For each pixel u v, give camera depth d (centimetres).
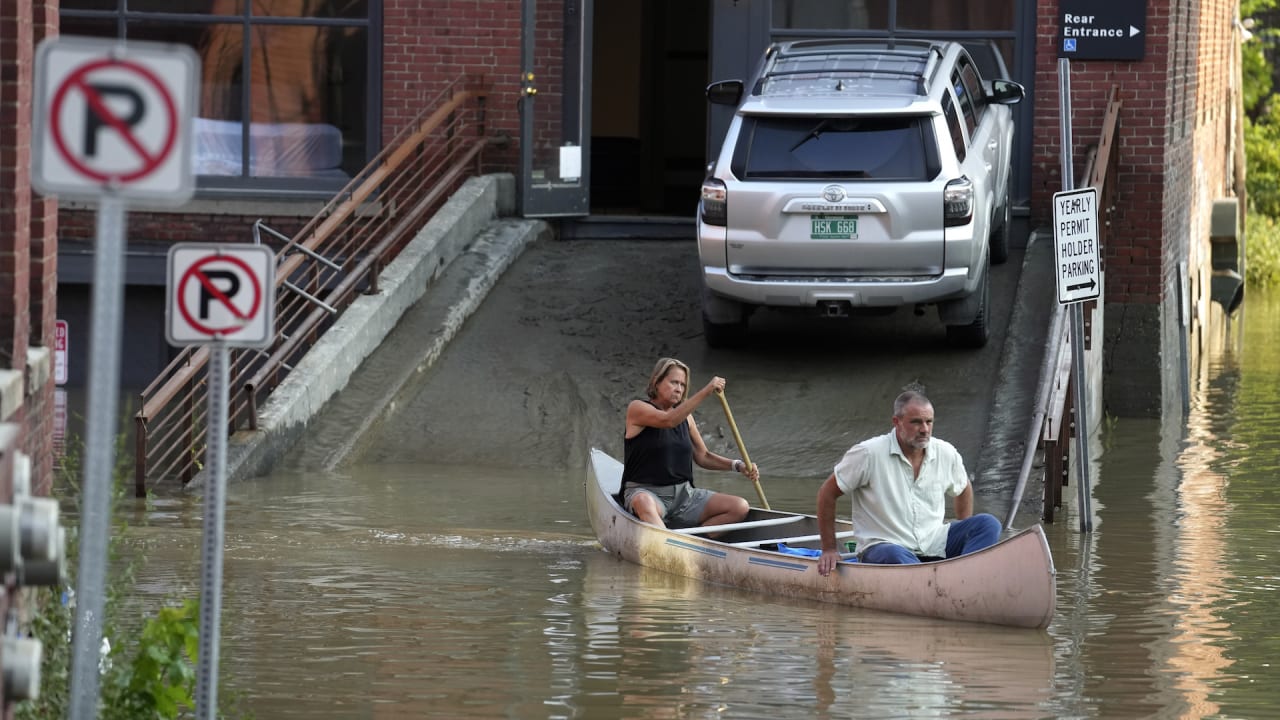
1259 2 9038
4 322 1583
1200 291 4975
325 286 3484
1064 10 3862
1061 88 2619
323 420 3212
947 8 4012
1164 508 2772
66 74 1030
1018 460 2975
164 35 4044
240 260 1237
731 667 1803
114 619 1636
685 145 5194
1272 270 7662
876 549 2131
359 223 3997
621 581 2256
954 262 3120
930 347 3450
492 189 4025
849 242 3116
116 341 1048
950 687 1725
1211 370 4884
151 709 1447
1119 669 1805
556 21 4078
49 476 1752
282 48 4059
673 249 4066
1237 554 2416
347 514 2664
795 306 3181
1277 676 1777
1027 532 1989
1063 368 3000
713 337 3438
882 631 1984
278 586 2164
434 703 1650
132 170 1037
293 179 4062
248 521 2589
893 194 3095
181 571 2220
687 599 2152
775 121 3172
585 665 1806
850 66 3272
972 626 2009
